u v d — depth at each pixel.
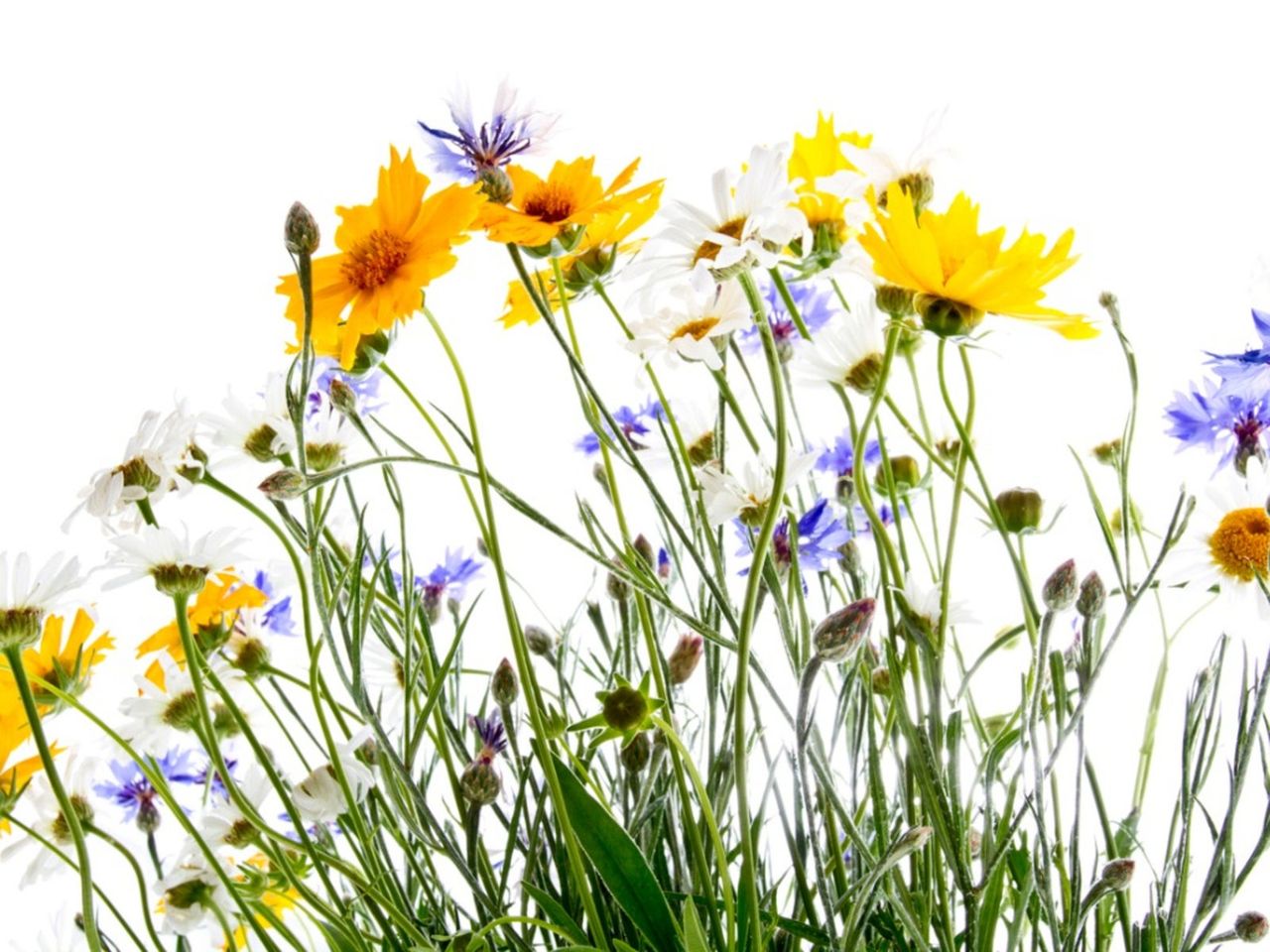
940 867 0.65
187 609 0.68
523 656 0.63
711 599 0.69
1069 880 0.68
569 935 0.64
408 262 0.63
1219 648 0.67
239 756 0.84
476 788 0.66
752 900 0.61
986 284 0.61
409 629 0.67
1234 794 0.64
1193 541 0.68
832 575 0.72
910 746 0.64
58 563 0.63
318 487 0.67
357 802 0.69
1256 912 0.67
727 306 0.66
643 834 0.71
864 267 0.64
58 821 0.70
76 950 0.77
